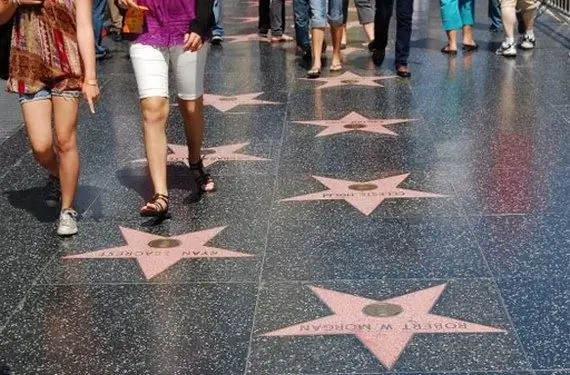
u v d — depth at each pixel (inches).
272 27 516.4
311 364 170.7
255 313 192.2
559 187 262.4
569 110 347.6
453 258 216.2
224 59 473.7
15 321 193.3
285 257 220.4
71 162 235.8
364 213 246.8
